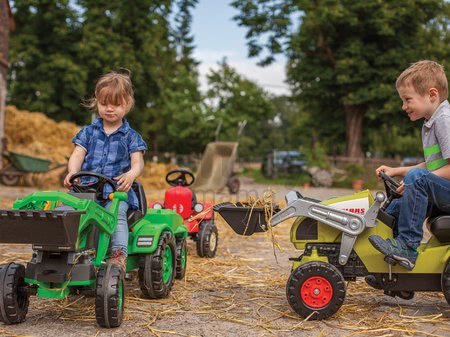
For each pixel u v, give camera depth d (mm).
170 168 25109
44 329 4098
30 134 24328
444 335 4086
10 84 33625
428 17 31016
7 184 20938
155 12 35344
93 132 4883
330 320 4395
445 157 4301
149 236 4922
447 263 4441
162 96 38562
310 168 29266
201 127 43375
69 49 33656
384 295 5301
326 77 30812
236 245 8609
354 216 4426
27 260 6727
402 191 4516
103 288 4066
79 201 3957
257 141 89250
